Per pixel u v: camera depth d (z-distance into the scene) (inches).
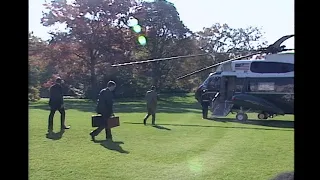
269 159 307.9
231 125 605.6
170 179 241.9
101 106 411.5
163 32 1593.3
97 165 280.8
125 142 399.2
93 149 351.3
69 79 1326.3
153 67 1568.7
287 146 378.0
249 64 749.3
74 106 1041.5
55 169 263.4
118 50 1405.0
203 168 272.7
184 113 880.9
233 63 762.2
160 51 1585.9
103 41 1364.4
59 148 350.9
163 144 390.3
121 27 1405.0
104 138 426.9
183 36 1643.7
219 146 379.6
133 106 1111.6
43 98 1164.5
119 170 265.3
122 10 1382.9
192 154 329.4
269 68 730.8
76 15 1316.4
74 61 1336.1
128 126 566.3
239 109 730.2
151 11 1546.5
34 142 384.2
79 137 426.3
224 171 264.5
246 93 743.1
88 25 1346.0
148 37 1540.4
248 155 327.3
